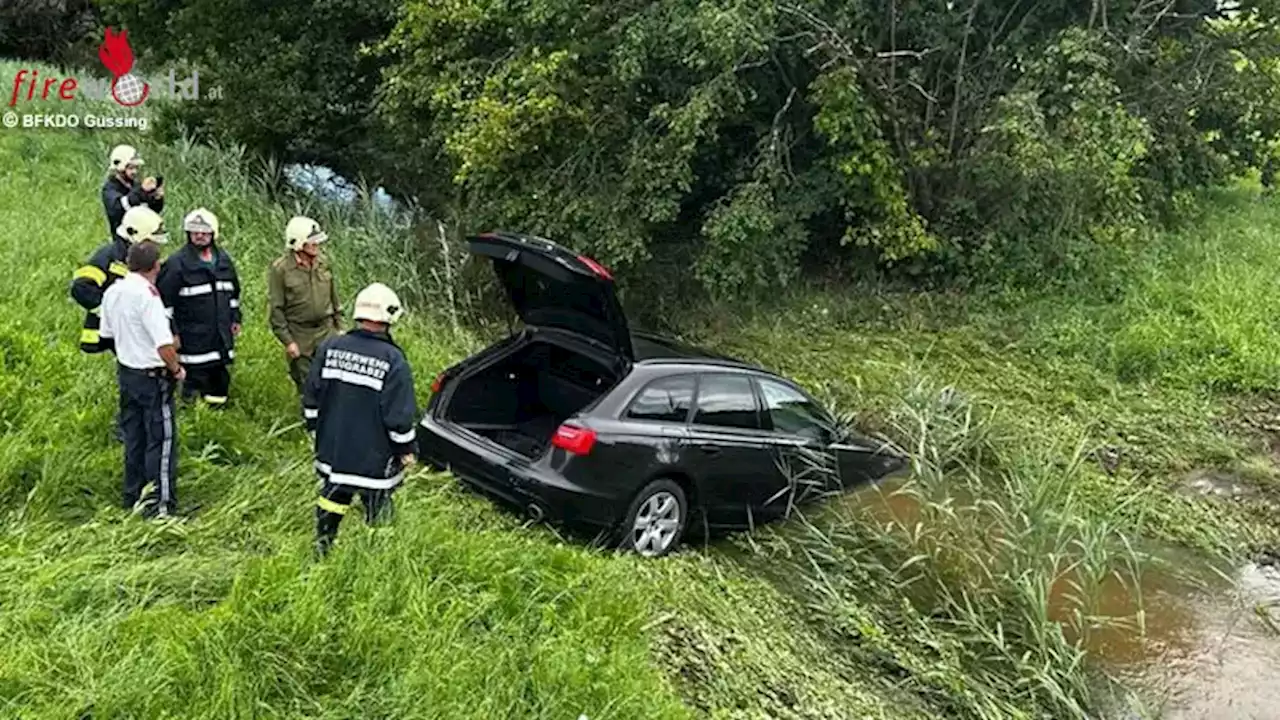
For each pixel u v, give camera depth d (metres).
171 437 5.45
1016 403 9.32
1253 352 9.96
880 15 11.76
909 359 10.05
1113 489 7.71
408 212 12.68
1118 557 6.74
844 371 9.95
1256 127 13.73
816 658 5.31
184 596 4.54
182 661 3.86
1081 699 5.21
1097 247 12.08
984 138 11.93
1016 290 12.02
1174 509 7.57
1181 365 10.04
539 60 10.13
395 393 4.80
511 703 4.05
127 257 5.78
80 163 13.06
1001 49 11.89
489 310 11.05
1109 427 8.95
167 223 10.37
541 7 9.97
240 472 5.95
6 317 7.21
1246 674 5.60
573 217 10.77
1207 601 6.37
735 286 11.23
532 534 5.84
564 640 4.52
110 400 6.34
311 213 12.02
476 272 11.25
